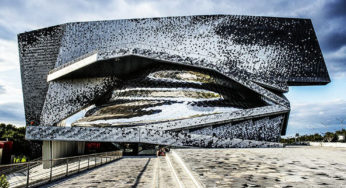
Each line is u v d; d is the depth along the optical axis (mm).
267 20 38562
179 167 8023
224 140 24688
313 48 37625
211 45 37031
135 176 8328
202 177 5098
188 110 26047
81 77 36969
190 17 38562
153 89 29422
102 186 6426
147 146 35875
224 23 38000
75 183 7250
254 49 36906
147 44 38375
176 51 37281
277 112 26453
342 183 4426
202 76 29672
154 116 25641
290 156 10023
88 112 35188
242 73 28641
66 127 23906
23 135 45031
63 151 27297
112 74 35625
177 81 29562
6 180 5961
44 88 41000
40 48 41719
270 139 26281
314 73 36469
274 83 29406
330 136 62094
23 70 41625
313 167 6527
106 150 36844
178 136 24125
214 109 26172
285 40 37688
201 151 14141
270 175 5289
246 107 27312
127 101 29312
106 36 39844
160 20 39062
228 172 5734
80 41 40094
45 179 7613
